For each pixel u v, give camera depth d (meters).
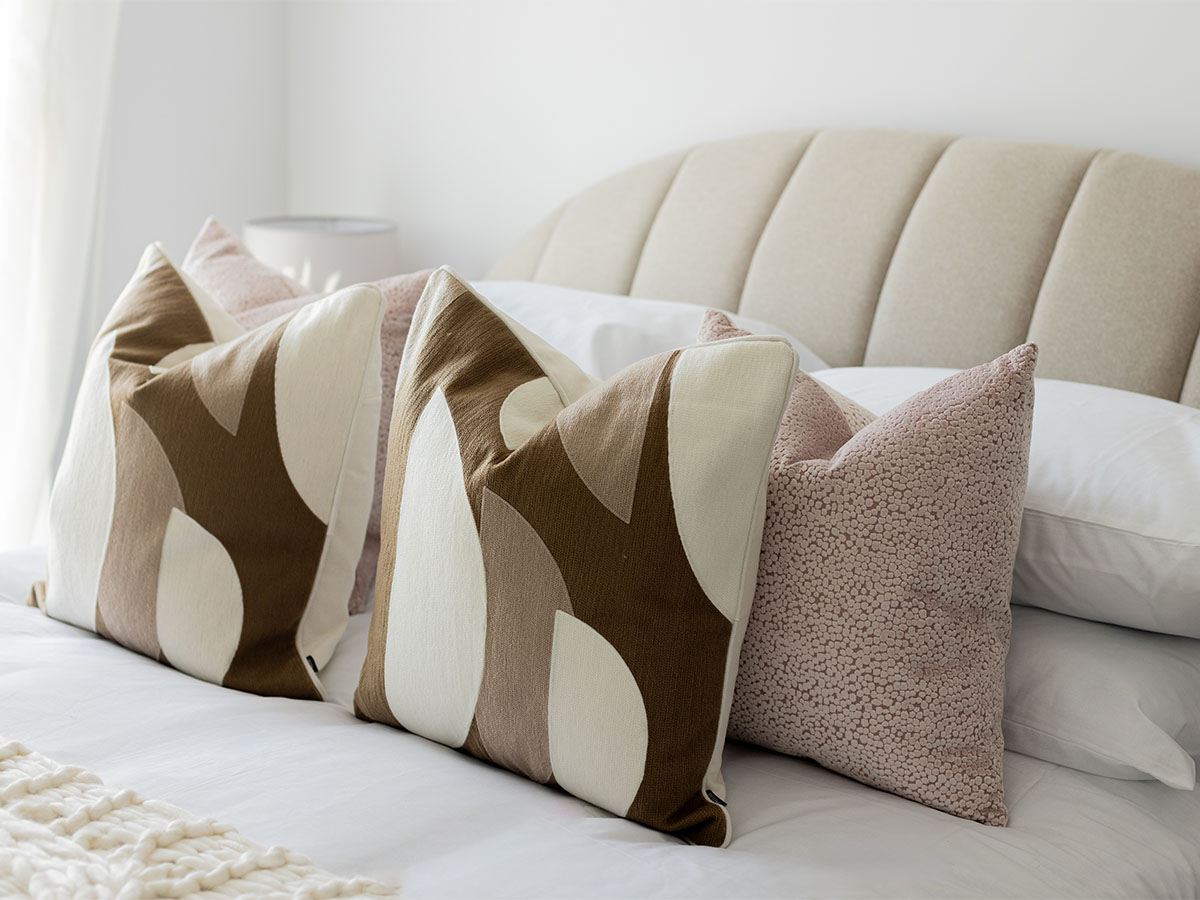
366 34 2.66
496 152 2.48
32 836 0.85
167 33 2.60
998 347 1.64
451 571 1.04
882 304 1.75
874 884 0.88
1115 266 1.55
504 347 1.17
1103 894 0.93
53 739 1.06
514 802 0.98
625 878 0.86
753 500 0.95
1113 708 1.07
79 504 1.36
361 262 2.38
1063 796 1.05
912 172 1.78
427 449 1.11
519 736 1.00
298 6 2.79
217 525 1.26
